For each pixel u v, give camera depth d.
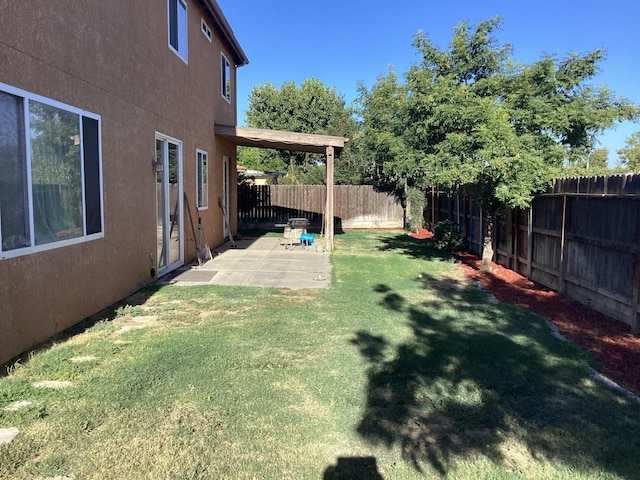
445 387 3.81
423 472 2.67
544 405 3.52
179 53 9.06
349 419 3.25
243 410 3.33
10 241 4.15
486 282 8.28
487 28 8.47
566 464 2.78
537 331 5.36
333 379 3.91
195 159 10.22
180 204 9.26
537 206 8.18
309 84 36.78
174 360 4.23
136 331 5.10
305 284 7.75
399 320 5.72
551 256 7.68
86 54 5.41
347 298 6.79
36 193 4.52
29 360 4.10
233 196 15.12
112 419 3.14
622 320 5.71
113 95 6.16
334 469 2.68
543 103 7.70
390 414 3.34
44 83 4.58
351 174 24.75
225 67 13.59
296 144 12.38
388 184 20.17
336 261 10.28
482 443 2.99
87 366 4.04
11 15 4.05
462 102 7.85
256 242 13.71
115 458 2.70
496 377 4.02
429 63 8.83
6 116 4.07
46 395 3.46
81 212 5.39
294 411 3.34
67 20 4.98
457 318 5.87
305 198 19.03
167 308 6.09
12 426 3.01
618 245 5.64
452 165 7.62
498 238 10.27
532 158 7.17
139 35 7.02
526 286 7.96
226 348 4.59
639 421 3.29
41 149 4.58
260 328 5.27
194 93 10.12
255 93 38.19
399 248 12.92
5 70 3.99
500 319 5.83
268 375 3.96
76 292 5.31
